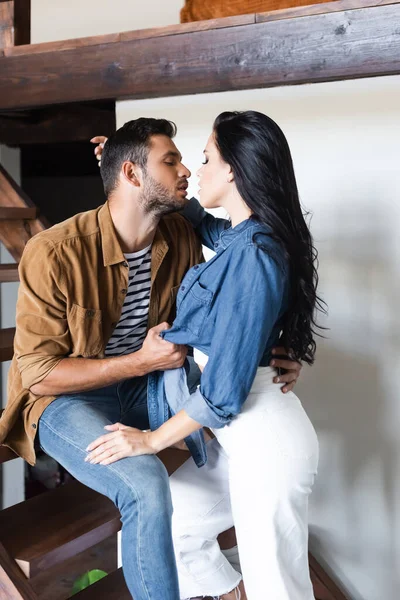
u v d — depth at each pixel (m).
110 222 2.05
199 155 2.93
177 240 2.24
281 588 1.90
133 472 1.85
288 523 1.89
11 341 2.43
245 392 1.78
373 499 2.85
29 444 2.06
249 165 1.83
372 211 2.70
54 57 2.55
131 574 1.84
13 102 2.65
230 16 2.41
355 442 2.85
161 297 2.20
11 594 1.85
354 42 2.12
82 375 1.95
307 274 1.90
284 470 1.86
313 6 2.16
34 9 3.98
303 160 2.78
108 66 2.46
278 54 2.22
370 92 2.64
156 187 1.99
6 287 4.22
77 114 3.51
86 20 3.86
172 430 1.86
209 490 2.16
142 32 2.40
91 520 2.10
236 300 1.76
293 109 2.77
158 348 1.94
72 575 3.57
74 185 5.42
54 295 1.95
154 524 1.81
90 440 1.93
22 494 4.33
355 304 2.77
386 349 2.75
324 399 2.88
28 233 2.76
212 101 2.88
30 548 1.93
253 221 1.85
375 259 2.72
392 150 2.64
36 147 4.74
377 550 2.87
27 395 2.05
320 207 2.77
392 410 2.77
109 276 2.04
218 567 2.19
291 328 1.93
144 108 3.02
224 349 1.76
